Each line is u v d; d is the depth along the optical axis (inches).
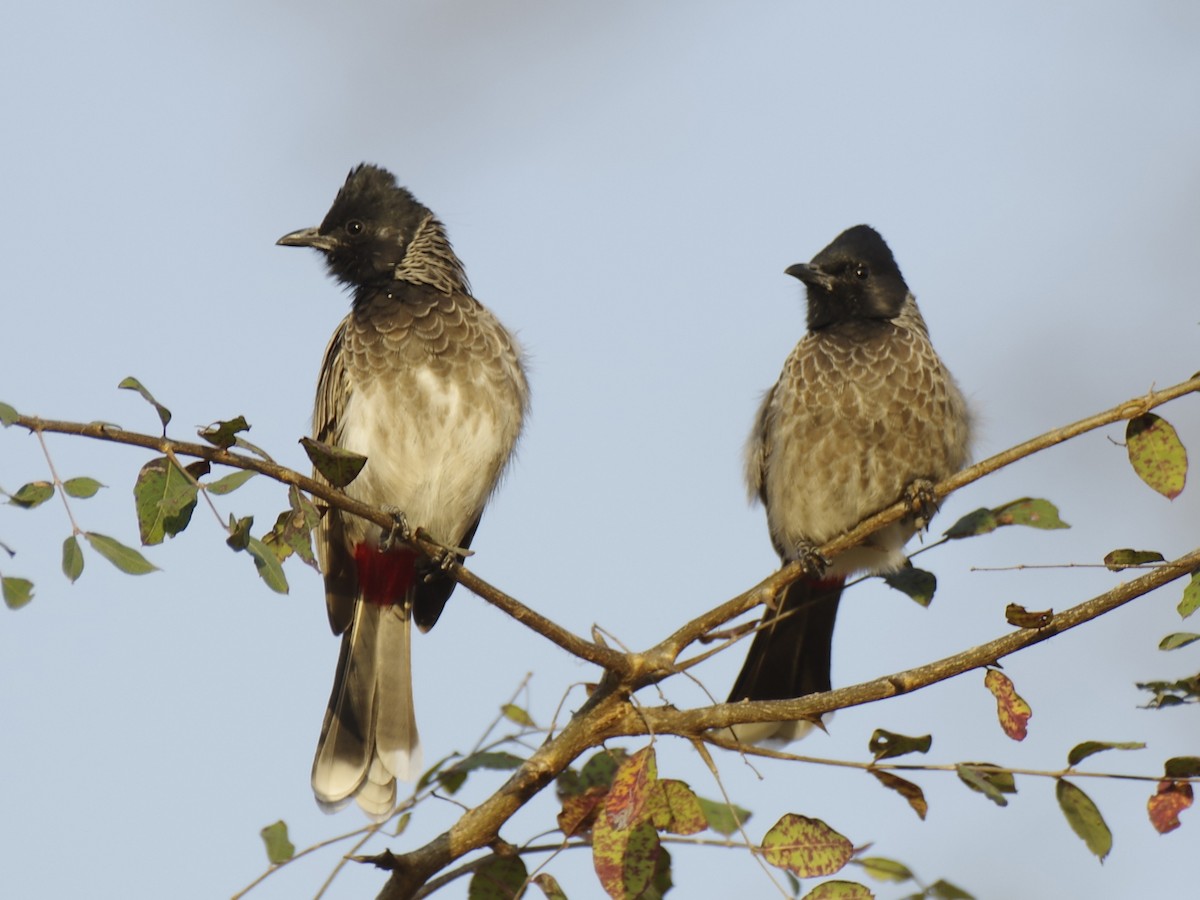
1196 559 273.4
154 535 247.4
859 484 446.3
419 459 417.7
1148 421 302.0
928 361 450.3
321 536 427.2
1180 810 252.1
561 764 281.6
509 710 306.8
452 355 422.6
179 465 248.4
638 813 234.1
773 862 240.4
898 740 261.1
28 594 227.8
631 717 285.3
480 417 421.7
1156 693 268.4
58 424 242.8
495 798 276.7
